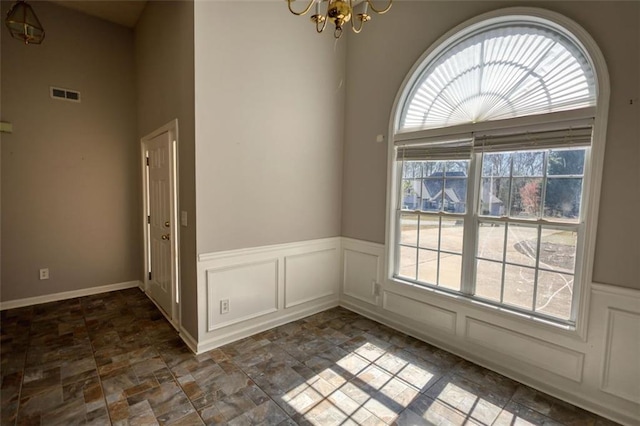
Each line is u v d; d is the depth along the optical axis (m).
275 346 2.67
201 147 2.45
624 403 1.86
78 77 3.63
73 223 3.69
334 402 1.99
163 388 2.09
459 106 2.58
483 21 2.33
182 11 2.52
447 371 2.35
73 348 2.58
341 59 3.41
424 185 2.84
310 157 3.22
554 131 2.07
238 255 2.74
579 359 2.00
